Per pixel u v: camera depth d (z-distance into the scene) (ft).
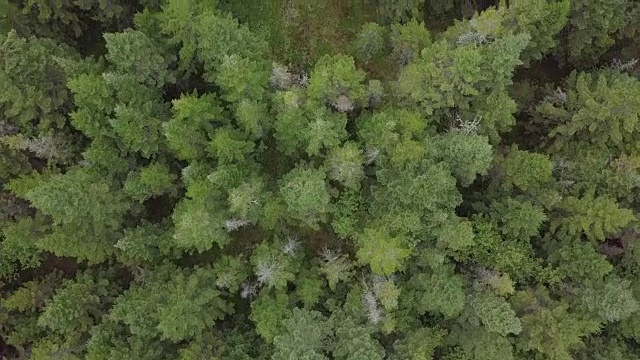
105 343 92.27
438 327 95.91
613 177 94.02
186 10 89.45
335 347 90.84
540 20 95.35
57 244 88.94
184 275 97.96
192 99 88.89
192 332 91.09
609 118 93.76
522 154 94.07
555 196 91.20
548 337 88.63
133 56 87.51
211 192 91.76
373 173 98.99
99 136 91.50
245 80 89.51
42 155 94.17
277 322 92.53
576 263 91.86
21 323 98.84
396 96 99.40
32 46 89.86
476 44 93.20
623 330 91.30
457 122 98.12
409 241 92.27
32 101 89.25
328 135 91.81
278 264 95.61
